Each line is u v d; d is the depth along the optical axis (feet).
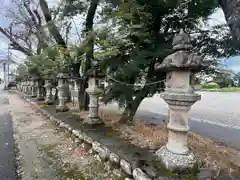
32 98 30.83
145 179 5.53
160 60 9.83
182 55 5.74
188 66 5.68
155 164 6.38
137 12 8.97
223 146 9.34
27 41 26.68
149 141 8.95
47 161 8.32
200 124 15.39
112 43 10.17
